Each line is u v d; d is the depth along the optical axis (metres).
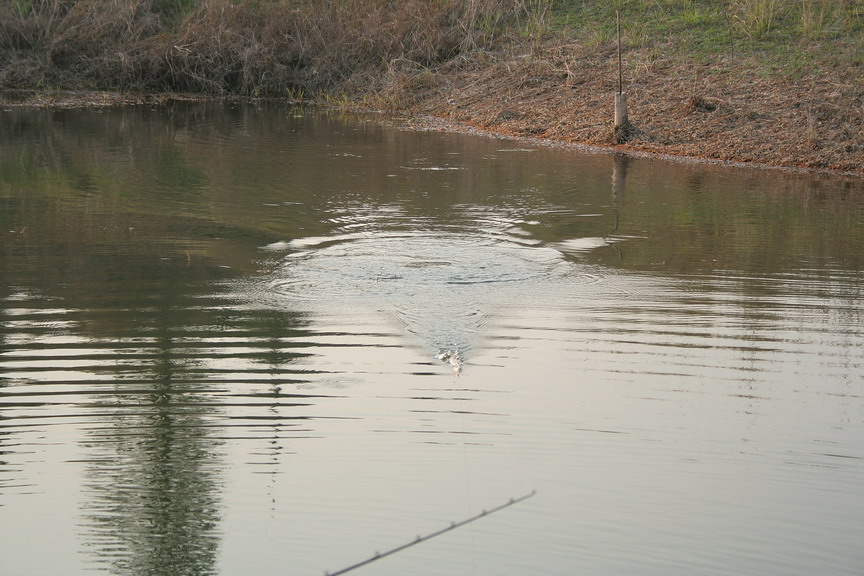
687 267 11.60
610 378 8.38
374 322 9.65
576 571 5.61
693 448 7.16
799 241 12.76
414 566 5.66
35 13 29.81
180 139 21.22
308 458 6.97
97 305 10.05
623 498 6.45
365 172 17.44
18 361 8.59
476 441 7.26
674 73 23.08
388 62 28.41
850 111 19.45
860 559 5.74
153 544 5.84
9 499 6.38
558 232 13.25
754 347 9.05
